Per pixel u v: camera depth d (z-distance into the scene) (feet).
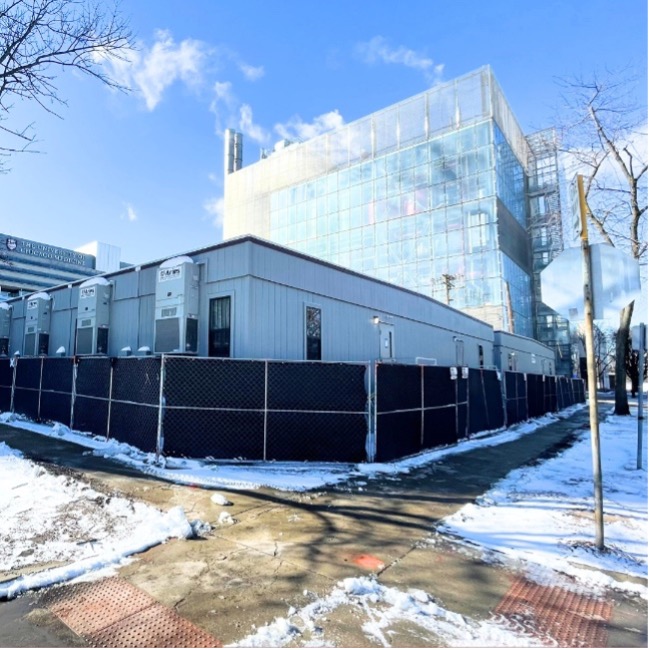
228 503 17.35
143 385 25.58
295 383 25.13
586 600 10.55
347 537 14.25
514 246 128.06
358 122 147.64
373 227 138.92
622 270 13.96
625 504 18.58
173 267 34.27
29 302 53.98
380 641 8.69
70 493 17.95
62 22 17.40
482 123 119.44
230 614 9.58
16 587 10.39
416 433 29.27
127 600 10.10
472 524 15.80
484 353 82.94
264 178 177.17
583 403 99.04
